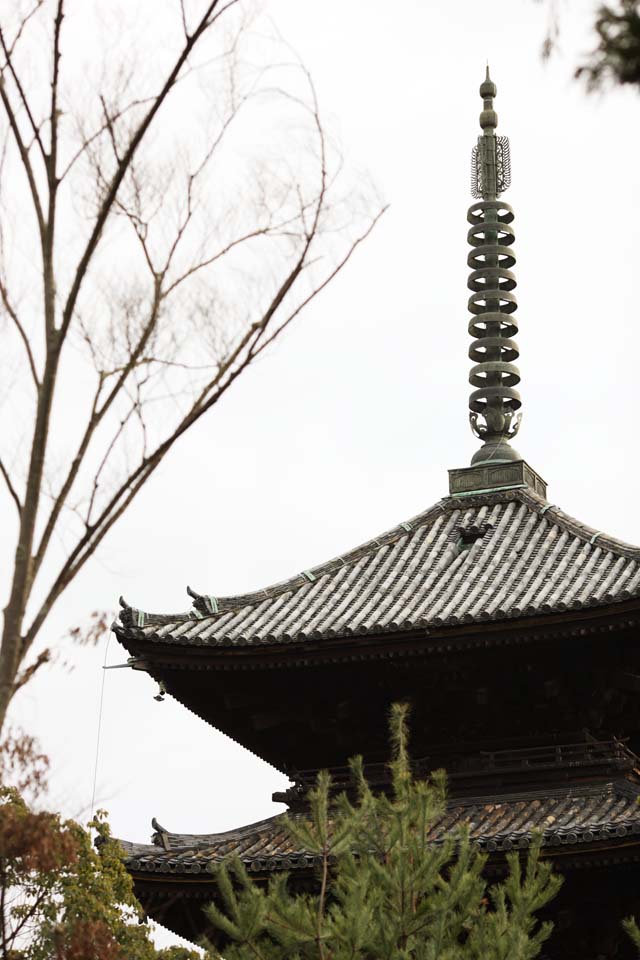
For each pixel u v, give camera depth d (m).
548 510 39.41
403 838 26.56
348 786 36.84
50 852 23.00
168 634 35.47
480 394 41.59
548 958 34.69
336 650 35.25
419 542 39.62
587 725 36.00
